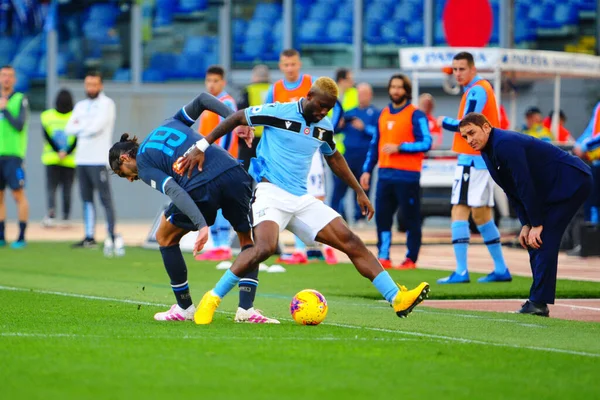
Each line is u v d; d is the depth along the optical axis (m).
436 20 72.00
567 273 39.50
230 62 74.50
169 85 73.81
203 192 23.28
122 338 20.91
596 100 68.50
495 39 70.12
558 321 25.48
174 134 23.67
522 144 26.09
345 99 52.00
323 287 34.00
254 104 43.75
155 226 50.97
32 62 74.25
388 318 25.66
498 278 36.44
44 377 16.70
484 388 16.50
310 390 16.03
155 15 74.19
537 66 54.94
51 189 62.72
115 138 73.69
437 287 34.34
